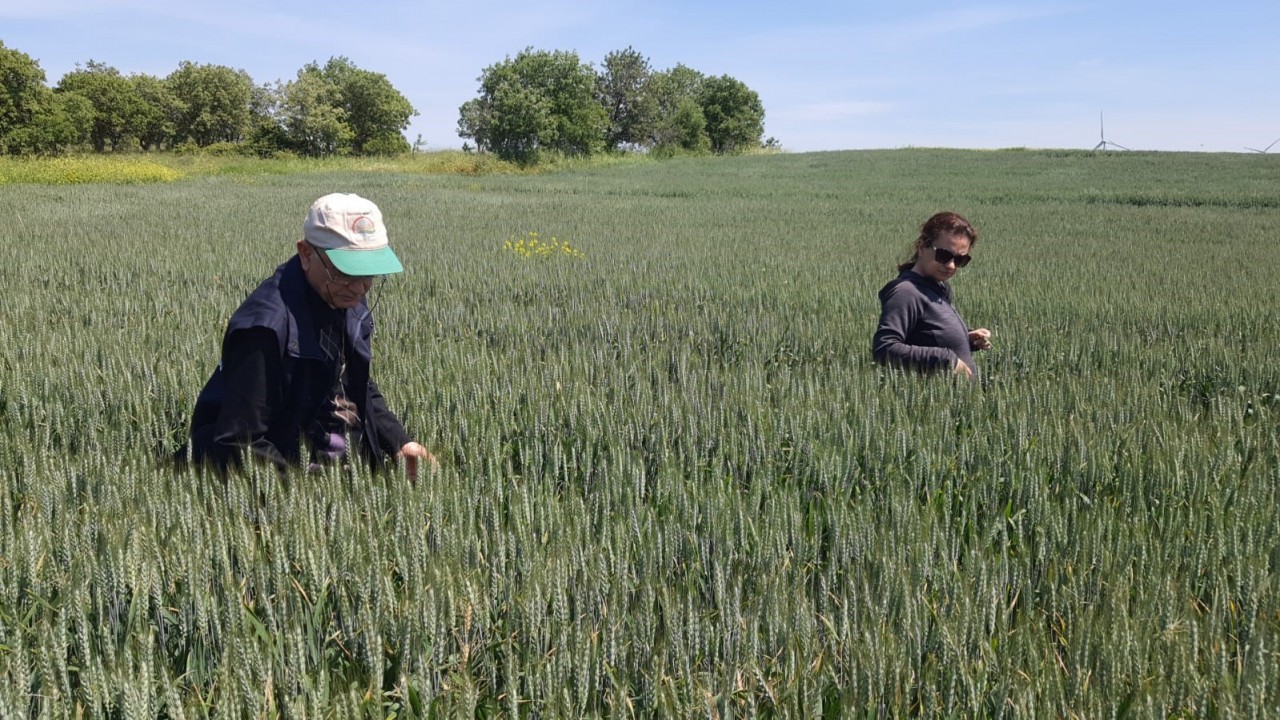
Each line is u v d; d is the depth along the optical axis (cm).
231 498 321
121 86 8712
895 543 309
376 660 232
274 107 8194
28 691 221
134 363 585
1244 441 479
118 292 1055
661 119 9988
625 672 247
